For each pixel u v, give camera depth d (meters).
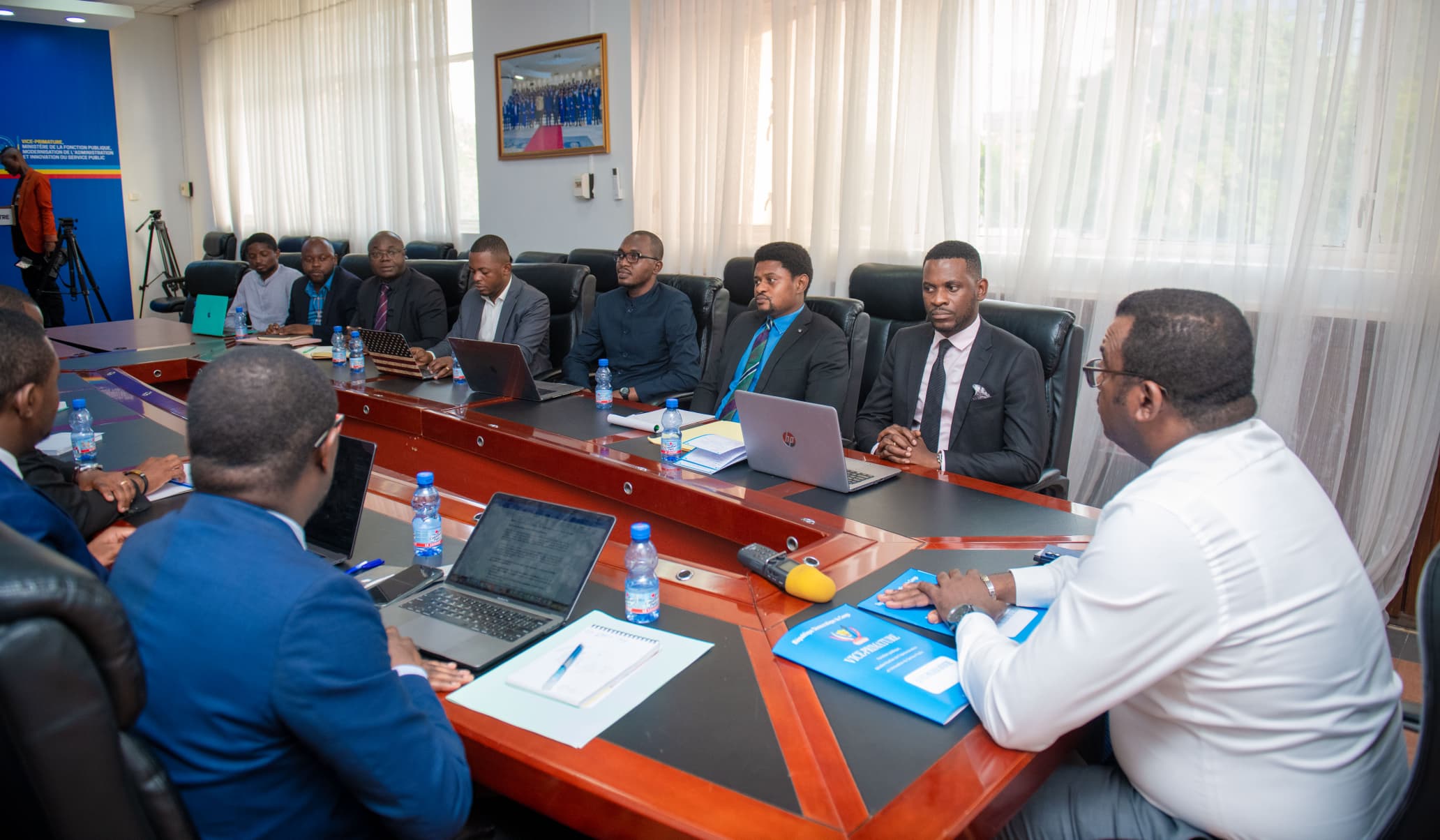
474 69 5.79
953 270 2.28
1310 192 2.77
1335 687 0.98
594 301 3.90
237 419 0.86
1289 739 0.97
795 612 1.32
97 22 7.45
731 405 2.86
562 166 5.41
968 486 1.95
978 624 1.17
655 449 2.26
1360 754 0.99
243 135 8.06
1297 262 2.82
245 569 0.82
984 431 2.30
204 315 4.46
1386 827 0.96
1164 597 0.94
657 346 3.49
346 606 0.83
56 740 0.62
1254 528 0.95
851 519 1.73
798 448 1.91
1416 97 2.59
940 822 0.86
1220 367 1.03
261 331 4.62
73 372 3.35
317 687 0.79
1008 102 3.54
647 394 3.26
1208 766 1.00
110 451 2.21
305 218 7.54
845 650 1.19
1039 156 3.42
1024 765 0.97
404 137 6.39
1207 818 1.02
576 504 2.26
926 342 2.48
